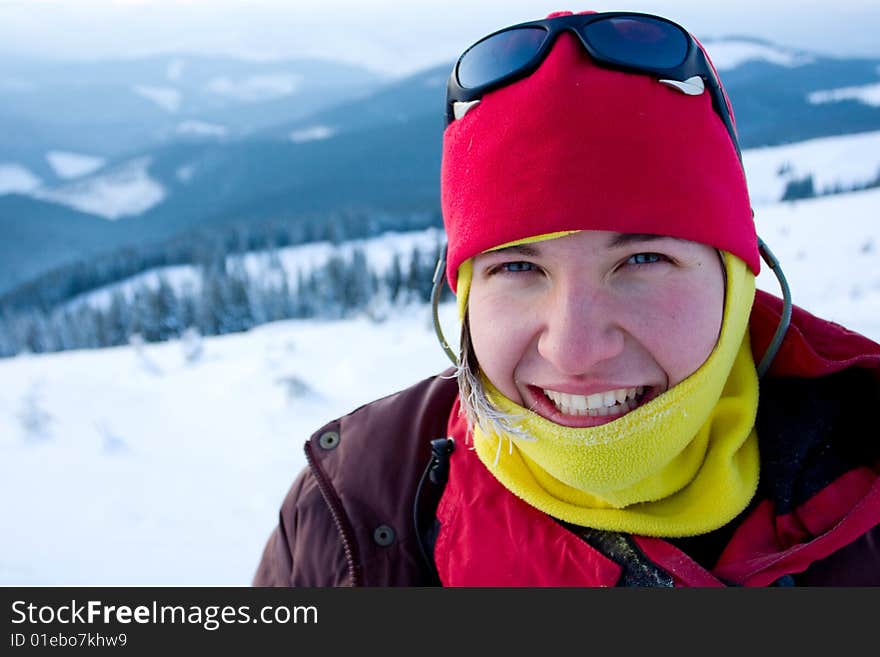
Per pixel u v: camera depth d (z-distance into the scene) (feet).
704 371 1.42
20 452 6.52
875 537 1.47
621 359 1.39
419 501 1.75
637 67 1.42
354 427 1.93
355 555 1.77
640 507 1.53
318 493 1.90
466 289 1.60
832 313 8.31
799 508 1.48
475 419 1.62
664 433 1.41
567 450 1.44
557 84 1.42
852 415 1.57
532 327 1.43
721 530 1.52
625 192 1.36
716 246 1.41
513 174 1.42
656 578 1.46
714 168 1.46
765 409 1.57
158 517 5.00
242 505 5.09
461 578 1.60
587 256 1.37
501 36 1.52
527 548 1.55
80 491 5.57
